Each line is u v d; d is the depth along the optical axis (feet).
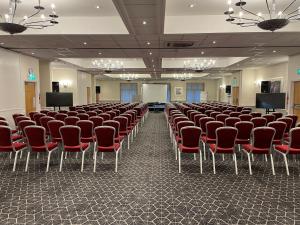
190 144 16.19
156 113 68.44
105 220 10.23
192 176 15.49
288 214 10.73
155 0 16.89
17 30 16.81
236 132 15.51
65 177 15.23
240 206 11.45
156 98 81.10
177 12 24.23
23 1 21.04
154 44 31.63
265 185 13.98
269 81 54.90
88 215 10.62
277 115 27.40
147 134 31.73
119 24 25.79
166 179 14.94
